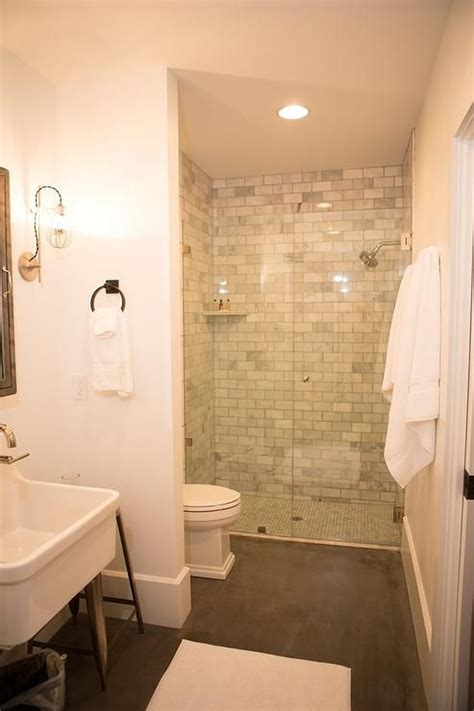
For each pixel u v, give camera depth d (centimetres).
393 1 153
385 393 234
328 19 162
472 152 150
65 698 172
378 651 202
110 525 180
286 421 373
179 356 220
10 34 173
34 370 205
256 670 190
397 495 321
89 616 180
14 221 190
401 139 285
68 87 211
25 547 177
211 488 277
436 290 178
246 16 161
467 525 157
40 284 207
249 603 237
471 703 163
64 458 227
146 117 203
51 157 211
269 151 307
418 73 200
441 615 164
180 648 203
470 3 131
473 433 153
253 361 376
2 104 183
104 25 167
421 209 237
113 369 210
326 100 228
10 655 186
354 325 355
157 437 214
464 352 155
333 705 174
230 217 372
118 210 209
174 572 218
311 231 358
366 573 267
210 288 373
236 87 215
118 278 212
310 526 328
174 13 159
